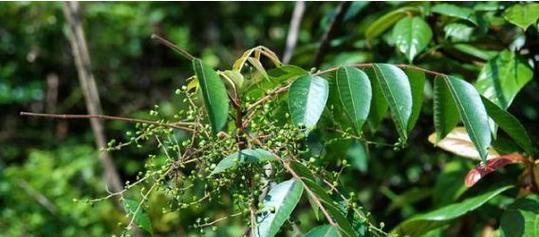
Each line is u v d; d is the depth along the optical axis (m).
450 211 1.59
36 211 3.58
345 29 2.34
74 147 4.23
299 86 1.26
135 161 4.08
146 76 4.70
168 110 4.28
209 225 1.26
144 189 1.31
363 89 1.27
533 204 1.49
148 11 4.68
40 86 4.52
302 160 1.25
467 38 1.76
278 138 1.23
